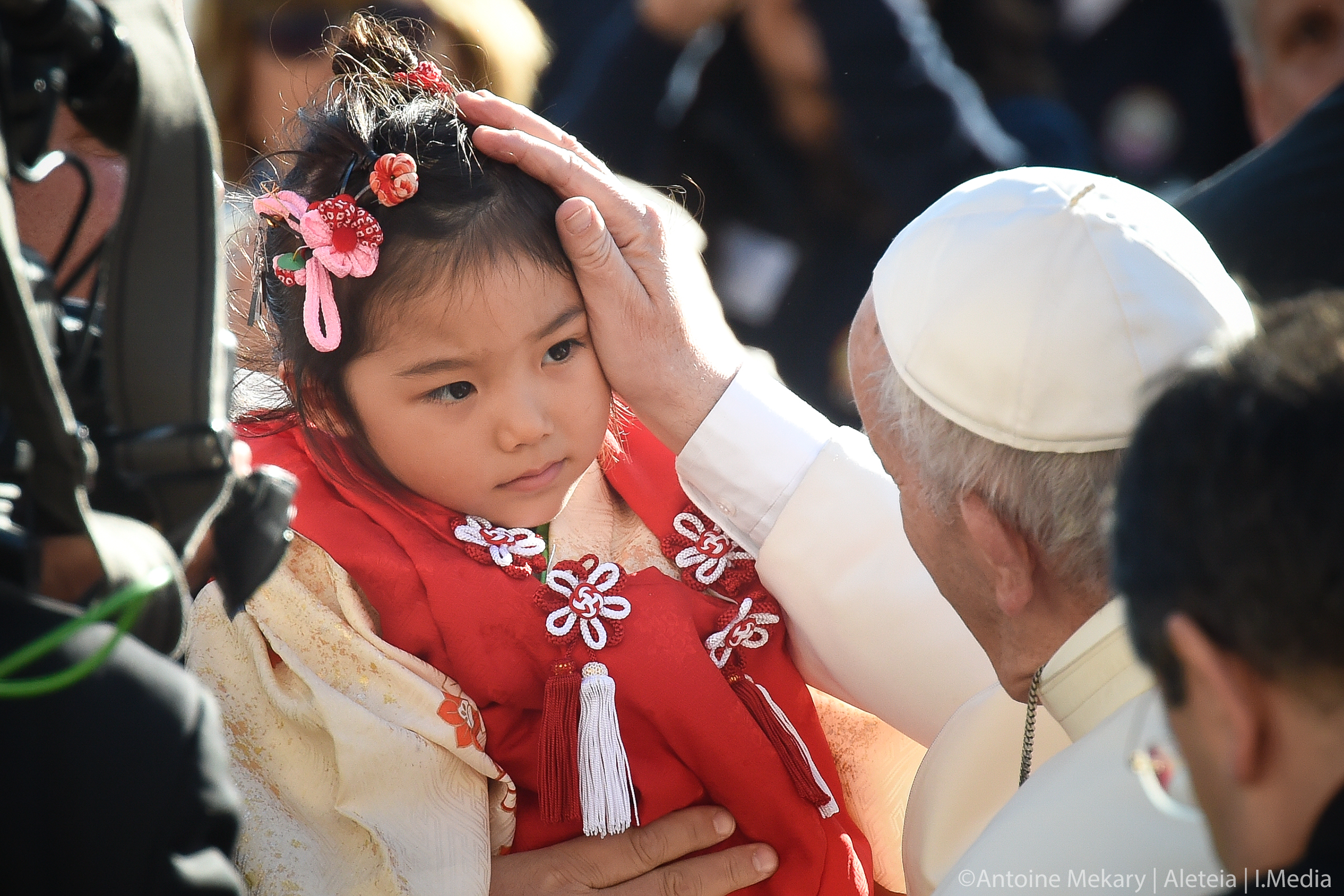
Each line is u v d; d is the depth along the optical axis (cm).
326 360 396
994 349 335
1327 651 208
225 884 231
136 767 223
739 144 891
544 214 391
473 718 397
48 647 214
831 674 452
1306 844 220
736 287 905
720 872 403
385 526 410
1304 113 487
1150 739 301
